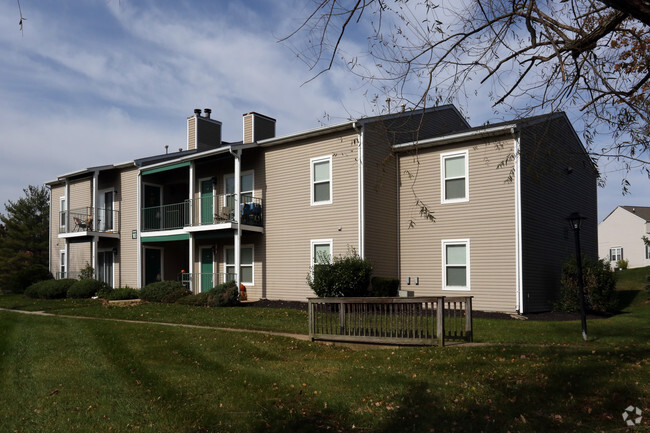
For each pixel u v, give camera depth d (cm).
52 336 1112
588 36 651
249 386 727
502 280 1569
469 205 1650
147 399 660
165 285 1953
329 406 641
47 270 2797
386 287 1587
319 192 1789
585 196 2019
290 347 1045
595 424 566
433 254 1719
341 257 1683
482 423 575
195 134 2483
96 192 2444
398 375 769
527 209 1582
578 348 947
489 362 825
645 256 4384
